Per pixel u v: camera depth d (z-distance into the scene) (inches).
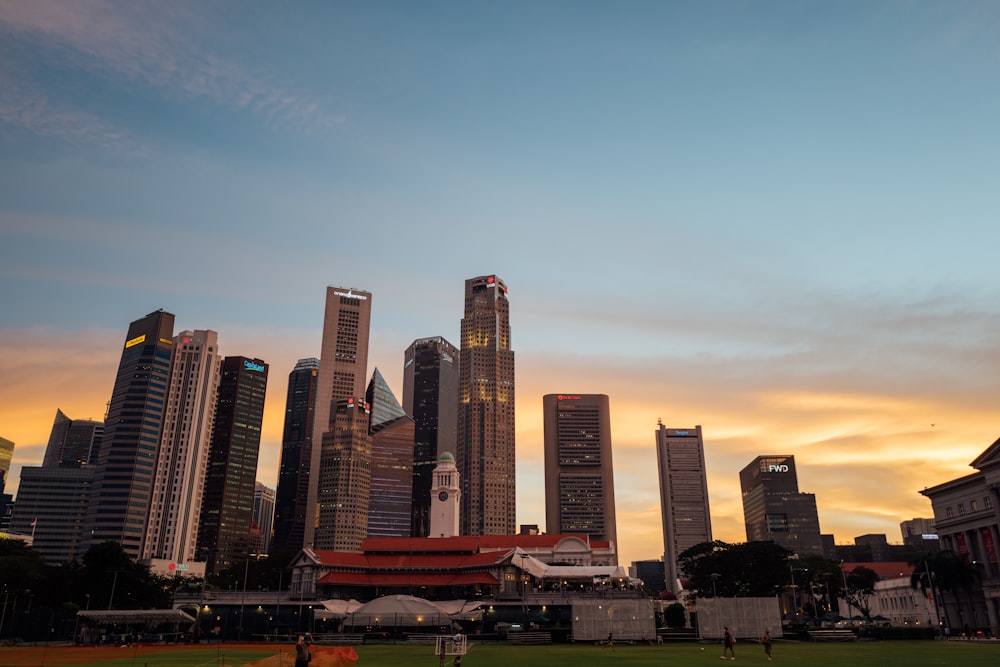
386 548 5851.4
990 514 5039.4
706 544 5876.0
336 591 5182.1
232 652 2844.5
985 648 2955.2
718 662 2222.0
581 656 2549.2
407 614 3740.2
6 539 5693.9
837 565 7076.8
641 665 2097.7
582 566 5851.4
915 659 2310.5
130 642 3826.3
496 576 5196.9
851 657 2421.3
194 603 4901.6
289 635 4092.0
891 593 6860.2
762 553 5428.2
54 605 5393.7
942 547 5654.5
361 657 2491.4
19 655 2640.3
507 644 3508.9
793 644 3334.2
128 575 5595.5
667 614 5807.1
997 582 4763.8
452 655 2581.2
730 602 3558.1
